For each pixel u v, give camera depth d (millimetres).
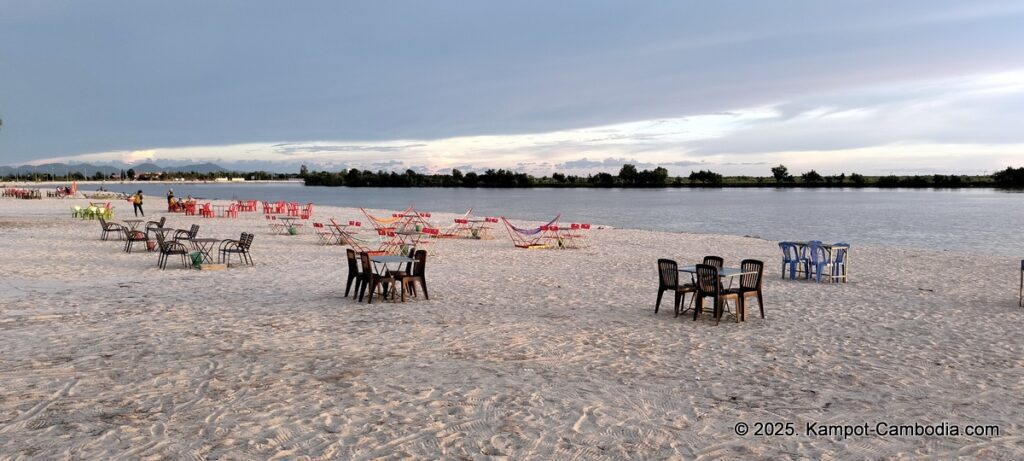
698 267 9906
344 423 5605
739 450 5086
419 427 5527
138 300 11312
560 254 19609
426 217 37656
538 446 5141
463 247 21453
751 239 25266
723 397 6387
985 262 17906
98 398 6199
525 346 8375
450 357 7805
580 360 7727
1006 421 5730
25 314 10008
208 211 35219
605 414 5871
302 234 25359
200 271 15000
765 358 7871
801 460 4910
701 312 10461
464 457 4922
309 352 7973
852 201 83812
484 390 6531
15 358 7551
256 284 13211
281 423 5590
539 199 98562
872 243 28047
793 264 14609
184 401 6133
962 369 7383
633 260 18141
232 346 8219
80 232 24688
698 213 54500
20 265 15484
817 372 7273
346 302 11375
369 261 11227
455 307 11016
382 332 9102
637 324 9781
